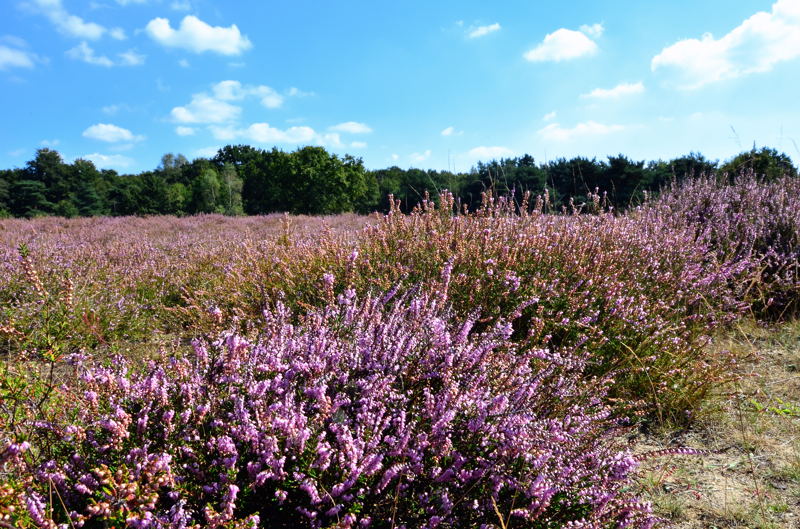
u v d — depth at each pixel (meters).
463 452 2.12
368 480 1.93
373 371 2.41
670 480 2.85
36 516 1.57
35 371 2.49
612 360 3.78
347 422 2.10
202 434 2.02
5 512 1.56
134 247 8.80
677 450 2.23
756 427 3.39
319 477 1.84
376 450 1.96
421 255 4.68
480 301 4.02
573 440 2.26
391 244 5.11
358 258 4.71
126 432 1.84
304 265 5.12
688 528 2.46
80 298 4.98
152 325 5.12
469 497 1.99
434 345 2.53
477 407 2.24
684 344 4.12
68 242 9.94
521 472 2.03
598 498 1.96
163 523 1.60
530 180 17.78
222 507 1.69
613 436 2.62
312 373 2.27
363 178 54.53
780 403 3.70
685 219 7.01
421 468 1.95
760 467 2.98
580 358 3.38
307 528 1.81
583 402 2.87
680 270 5.30
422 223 5.32
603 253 4.78
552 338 3.99
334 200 52.84
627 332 3.98
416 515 1.90
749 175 8.78
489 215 5.21
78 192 60.47
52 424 1.98
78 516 1.58
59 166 61.94
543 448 2.10
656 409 3.54
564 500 2.01
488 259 4.39
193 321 4.99
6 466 1.79
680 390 3.61
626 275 4.80
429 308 3.29
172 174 82.31
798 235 6.16
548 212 5.86
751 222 6.82
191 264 7.20
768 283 5.77
